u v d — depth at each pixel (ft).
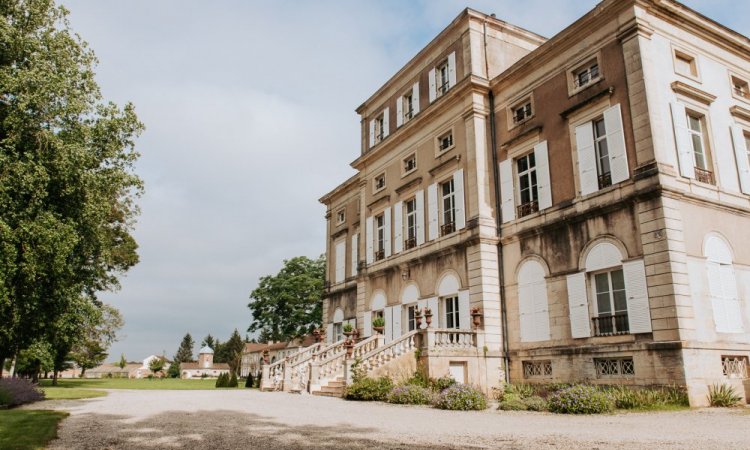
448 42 80.74
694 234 51.90
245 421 36.99
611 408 42.63
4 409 47.60
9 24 51.47
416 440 28.09
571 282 58.90
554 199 62.75
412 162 87.15
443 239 75.36
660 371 48.11
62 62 54.03
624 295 53.78
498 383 63.98
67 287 56.95
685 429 31.94
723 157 58.23
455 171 75.15
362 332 91.45
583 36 61.82
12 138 47.75
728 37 62.28
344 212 113.91
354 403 52.54
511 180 69.56
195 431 31.99
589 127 59.72
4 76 48.55
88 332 108.88
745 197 58.34
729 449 24.31
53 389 89.10
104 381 162.20
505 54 78.33
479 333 64.75
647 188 51.62
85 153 52.19
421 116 82.12
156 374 392.47
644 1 56.08
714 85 60.44
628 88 55.47
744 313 53.31
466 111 74.18
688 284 49.37
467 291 69.62
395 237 87.25
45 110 50.60
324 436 29.68
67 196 52.90
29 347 62.59
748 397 48.78
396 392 53.21
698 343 47.80
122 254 111.45
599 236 56.39
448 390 49.01
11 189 46.50
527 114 69.87
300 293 170.50
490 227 69.77
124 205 106.73
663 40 57.36
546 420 37.63
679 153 54.13
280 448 25.75
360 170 100.07
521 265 66.03
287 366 77.15
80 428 33.81
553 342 60.18
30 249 46.80
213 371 384.47
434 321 74.59
